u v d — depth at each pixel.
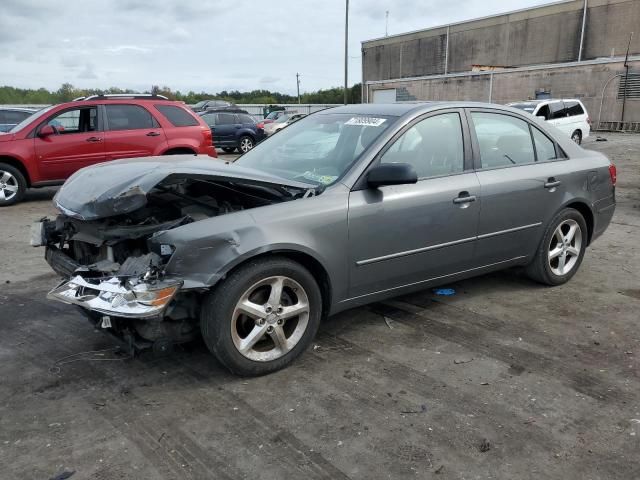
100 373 3.52
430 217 4.02
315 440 2.84
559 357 3.77
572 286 5.19
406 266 4.01
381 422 3.00
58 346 3.91
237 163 4.58
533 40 46.09
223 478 2.56
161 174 3.28
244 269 3.27
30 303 4.73
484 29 49.69
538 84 33.34
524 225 4.67
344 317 4.42
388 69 60.22
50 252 3.95
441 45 53.75
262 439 2.85
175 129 10.21
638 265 5.88
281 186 3.53
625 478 2.57
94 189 3.45
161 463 2.66
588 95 31.41
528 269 5.05
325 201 3.58
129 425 2.96
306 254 3.49
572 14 43.03
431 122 4.19
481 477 2.57
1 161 9.37
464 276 4.48
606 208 5.40
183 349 3.82
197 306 3.31
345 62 32.06
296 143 4.46
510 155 4.64
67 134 9.52
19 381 3.42
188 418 3.03
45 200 10.17
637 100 29.62
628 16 39.78
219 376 3.48
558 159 5.00
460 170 4.28
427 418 3.04
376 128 4.05
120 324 3.19
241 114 20.38
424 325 4.28
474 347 3.91
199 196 3.92
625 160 16.39
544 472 2.61
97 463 2.66
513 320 4.38
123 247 3.47
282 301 3.55
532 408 3.14
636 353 3.83
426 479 2.56
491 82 35.66
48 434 2.88
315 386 3.37
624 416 3.07
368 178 3.70
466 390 3.33
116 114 9.84
